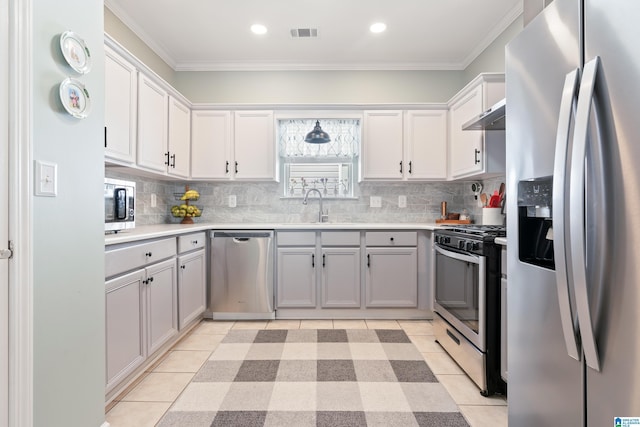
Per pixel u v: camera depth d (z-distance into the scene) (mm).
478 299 1804
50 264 1150
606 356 800
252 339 2535
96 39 1376
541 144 1044
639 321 721
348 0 2486
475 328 1847
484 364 1755
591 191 832
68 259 1233
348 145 3617
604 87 795
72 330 1254
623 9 746
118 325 1650
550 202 1051
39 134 1103
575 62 894
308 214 3596
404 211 3584
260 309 2955
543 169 1037
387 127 3301
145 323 1919
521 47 1144
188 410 1619
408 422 1527
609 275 787
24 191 1044
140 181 2984
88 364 1339
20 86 1032
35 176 1083
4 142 1015
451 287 2201
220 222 3574
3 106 1011
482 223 2949
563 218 885
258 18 2719
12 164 1024
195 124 3312
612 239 777
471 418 1558
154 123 2570
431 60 3480
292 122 3604
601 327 810
